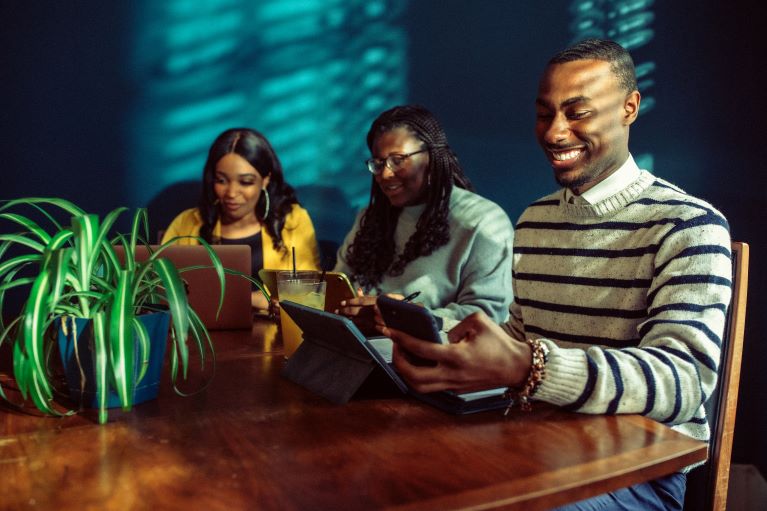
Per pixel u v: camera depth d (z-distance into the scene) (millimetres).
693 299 1180
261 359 1395
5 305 2820
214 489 763
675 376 1049
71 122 2938
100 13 2906
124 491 758
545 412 1034
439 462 840
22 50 2873
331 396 1093
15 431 947
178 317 969
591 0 2889
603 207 1409
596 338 1403
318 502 733
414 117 2221
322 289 1370
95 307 1032
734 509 2582
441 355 984
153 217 3020
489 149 3020
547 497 762
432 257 2213
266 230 2754
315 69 3021
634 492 1134
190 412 1034
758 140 2686
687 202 1314
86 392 1036
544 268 1506
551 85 1375
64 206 1089
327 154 3064
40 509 714
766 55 2648
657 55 2807
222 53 2988
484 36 2979
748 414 2607
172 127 2998
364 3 2990
